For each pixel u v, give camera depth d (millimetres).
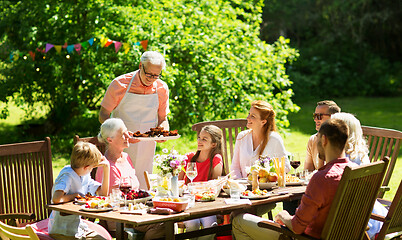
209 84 9727
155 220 3201
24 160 4277
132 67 9422
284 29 20297
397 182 6945
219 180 3898
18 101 10414
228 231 4242
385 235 3617
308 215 3186
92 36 9391
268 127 4598
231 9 10539
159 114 5340
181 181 4020
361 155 3963
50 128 11062
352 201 3225
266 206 4453
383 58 20609
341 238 3314
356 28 20188
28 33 9656
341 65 19781
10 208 4176
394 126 12281
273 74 10477
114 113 5129
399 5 19594
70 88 9977
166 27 9273
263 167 4164
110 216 3277
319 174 3209
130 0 9672
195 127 5176
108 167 3869
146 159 5098
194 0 10016
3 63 10109
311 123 12891
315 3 20188
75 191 3705
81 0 9594
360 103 17297
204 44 9531
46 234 3709
